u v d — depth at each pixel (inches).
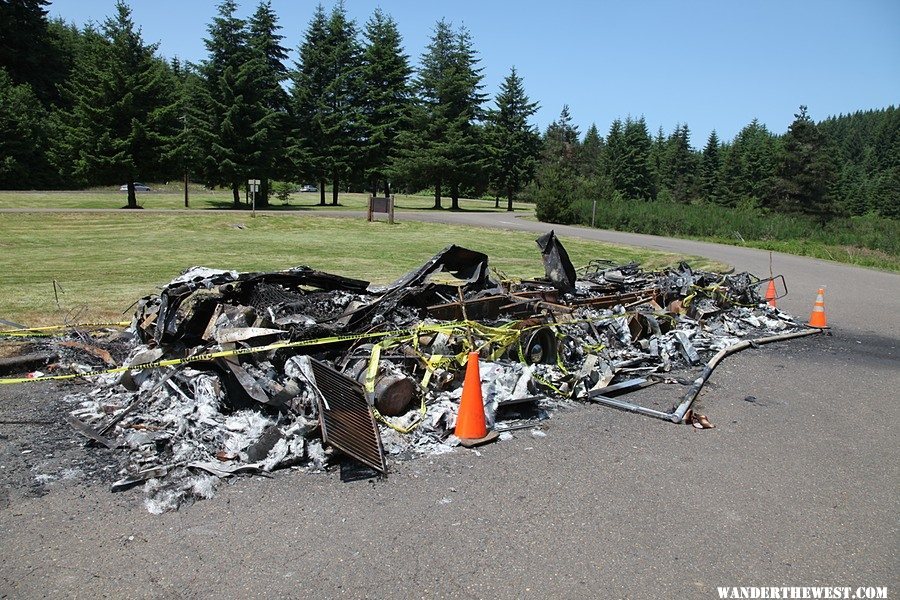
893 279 820.0
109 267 653.3
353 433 205.3
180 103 1593.3
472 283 350.6
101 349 311.9
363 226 1326.3
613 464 209.6
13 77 2576.3
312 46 2085.4
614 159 3095.5
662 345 359.3
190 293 264.7
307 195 2864.2
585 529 165.9
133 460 197.2
